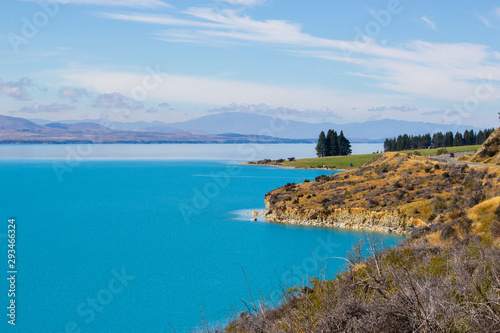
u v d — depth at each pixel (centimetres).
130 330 2650
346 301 681
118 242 6556
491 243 1259
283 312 934
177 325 2614
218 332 1055
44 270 4778
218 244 5897
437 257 1074
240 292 3278
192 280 4003
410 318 562
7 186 17412
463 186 5906
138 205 11469
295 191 8112
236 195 12588
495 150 8350
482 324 544
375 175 7862
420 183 6725
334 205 6894
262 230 6669
